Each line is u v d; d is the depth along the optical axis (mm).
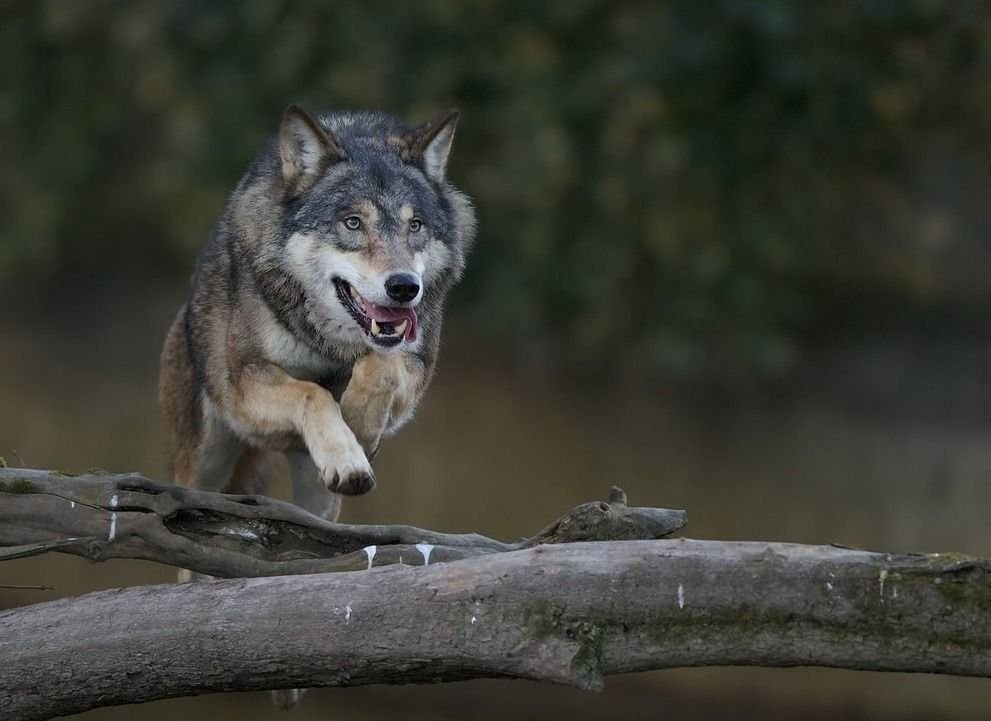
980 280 15141
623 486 14305
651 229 13859
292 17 14344
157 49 15055
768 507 13977
